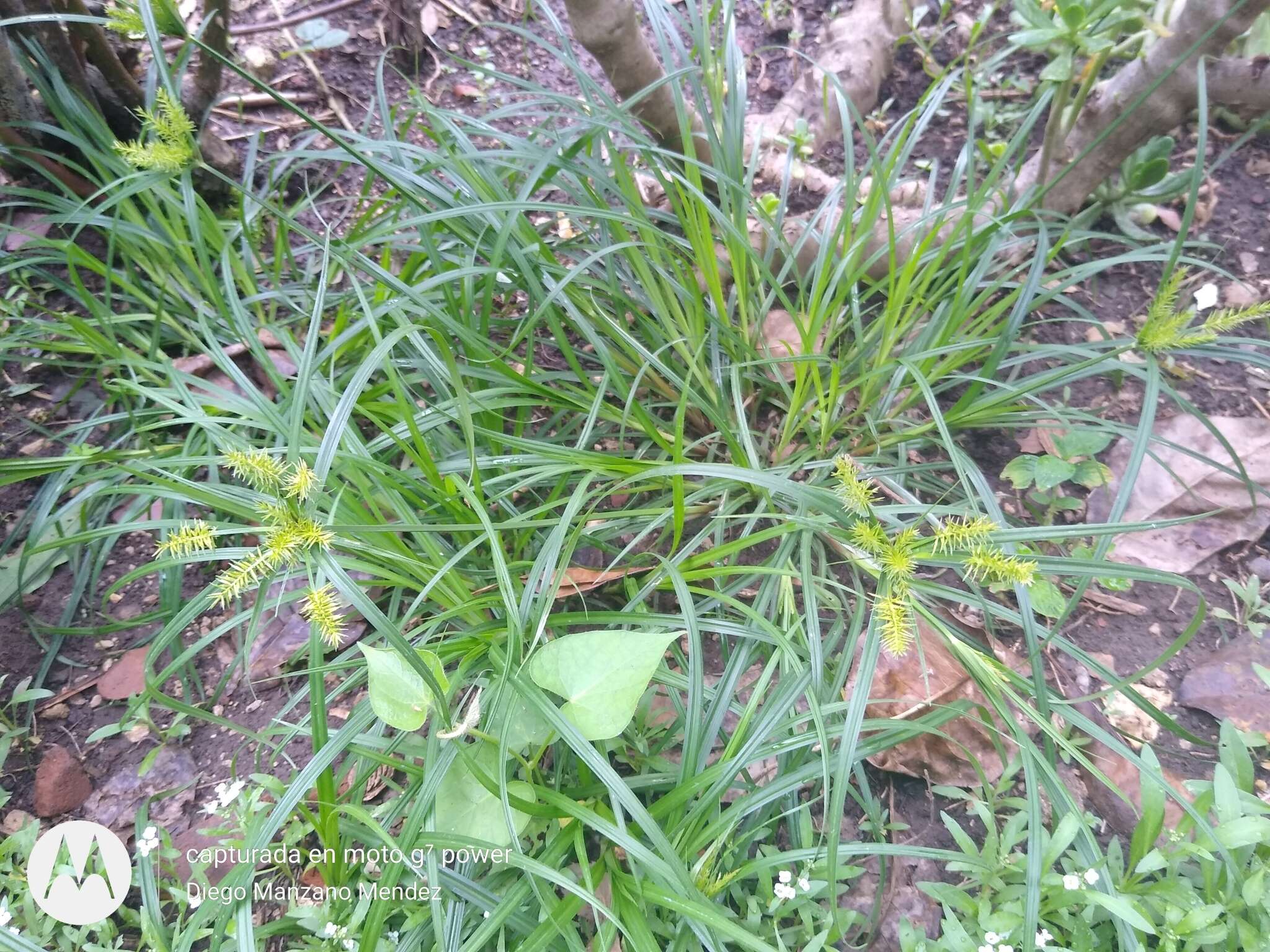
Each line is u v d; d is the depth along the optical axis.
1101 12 0.43
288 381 0.48
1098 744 0.39
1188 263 0.55
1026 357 0.46
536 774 0.35
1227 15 0.38
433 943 0.33
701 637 0.43
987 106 0.63
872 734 0.38
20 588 0.41
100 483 0.45
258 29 0.63
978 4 0.69
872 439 0.48
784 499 0.44
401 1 0.64
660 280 0.50
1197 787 0.37
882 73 0.66
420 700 0.30
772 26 0.70
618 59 0.50
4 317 0.51
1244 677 0.41
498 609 0.38
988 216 0.50
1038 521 0.46
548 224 0.51
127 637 0.44
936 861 0.37
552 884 0.32
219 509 0.41
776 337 0.52
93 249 0.56
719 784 0.33
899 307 0.43
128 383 0.40
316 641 0.33
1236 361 0.51
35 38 0.47
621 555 0.40
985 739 0.39
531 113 0.50
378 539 0.38
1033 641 0.36
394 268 0.55
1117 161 0.52
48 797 0.39
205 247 0.46
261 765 0.40
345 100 0.65
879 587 0.32
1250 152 0.59
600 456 0.38
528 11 0.52
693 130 0.56
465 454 0.41
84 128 0.50
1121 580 0.44
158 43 0.37
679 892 0.30
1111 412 0.50
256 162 0.59
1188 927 0.31
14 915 0.35
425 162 0.47
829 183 0.60
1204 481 0.46
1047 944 0.33
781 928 0.35
